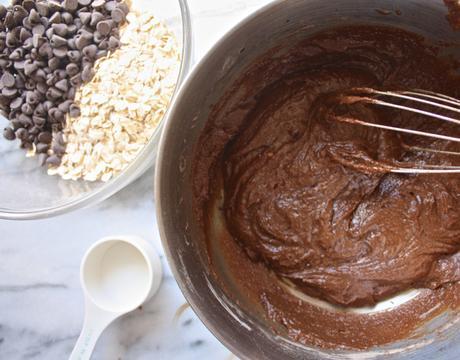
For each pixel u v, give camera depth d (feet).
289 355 1.22
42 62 1.42
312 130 1.32
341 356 1.25
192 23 1.41
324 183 1.32
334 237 1.31
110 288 1.41
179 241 1.17
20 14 1.41
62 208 1.34
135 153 1.40
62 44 1.41
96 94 1.40
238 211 1.32
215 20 1.41
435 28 1.16
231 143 1.32
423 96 1.28
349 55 1.27
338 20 1.17
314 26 1.17
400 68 1.27
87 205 1.36
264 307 1.29
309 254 1.31
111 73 1.40
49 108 1.42
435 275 1.29
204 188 1.30
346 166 1.31
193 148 1.22
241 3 1.40
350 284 1.30
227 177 1.33
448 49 1.20
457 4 1.09
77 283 1.47
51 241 1.46
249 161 1.32
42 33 1.42
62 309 1.47
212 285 1.24
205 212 1.30
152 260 1.37
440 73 1.25
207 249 1.28
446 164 1.30
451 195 1.29
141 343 1.43
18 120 1.44
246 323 1.24
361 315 1.31
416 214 1.30
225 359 1.41
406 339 1.26
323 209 1.31
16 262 1.47
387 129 1.31
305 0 1.09
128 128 1.40
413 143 1.32
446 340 1.22
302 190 1.32
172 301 1.43
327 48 1.24
